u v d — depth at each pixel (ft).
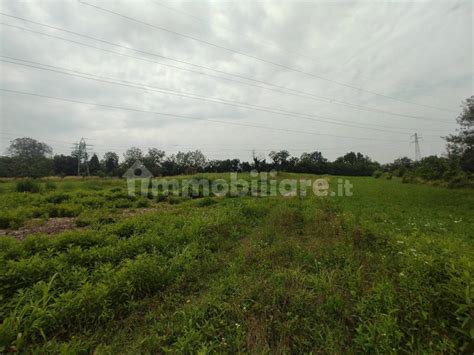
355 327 8.93
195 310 10.06
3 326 8.05
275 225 24.41
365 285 11.35
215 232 20.95
